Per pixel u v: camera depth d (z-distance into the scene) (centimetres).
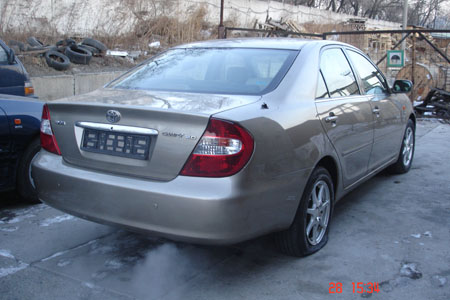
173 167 280
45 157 335
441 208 472
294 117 322
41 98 1020
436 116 1073
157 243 382
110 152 303
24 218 432
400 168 586
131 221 291
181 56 399
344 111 389
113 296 298
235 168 273
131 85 368
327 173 363
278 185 301
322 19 2684
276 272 333
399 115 529
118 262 346
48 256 354
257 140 283
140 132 290
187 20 1511
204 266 342
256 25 2017
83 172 310
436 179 577
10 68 730
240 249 371
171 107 290
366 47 1841
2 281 313
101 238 390
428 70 1213
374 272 333
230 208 270
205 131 274
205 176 273
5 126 430
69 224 420
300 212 335
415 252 367
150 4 1452
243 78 347
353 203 488
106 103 308
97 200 301
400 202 491
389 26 3844
